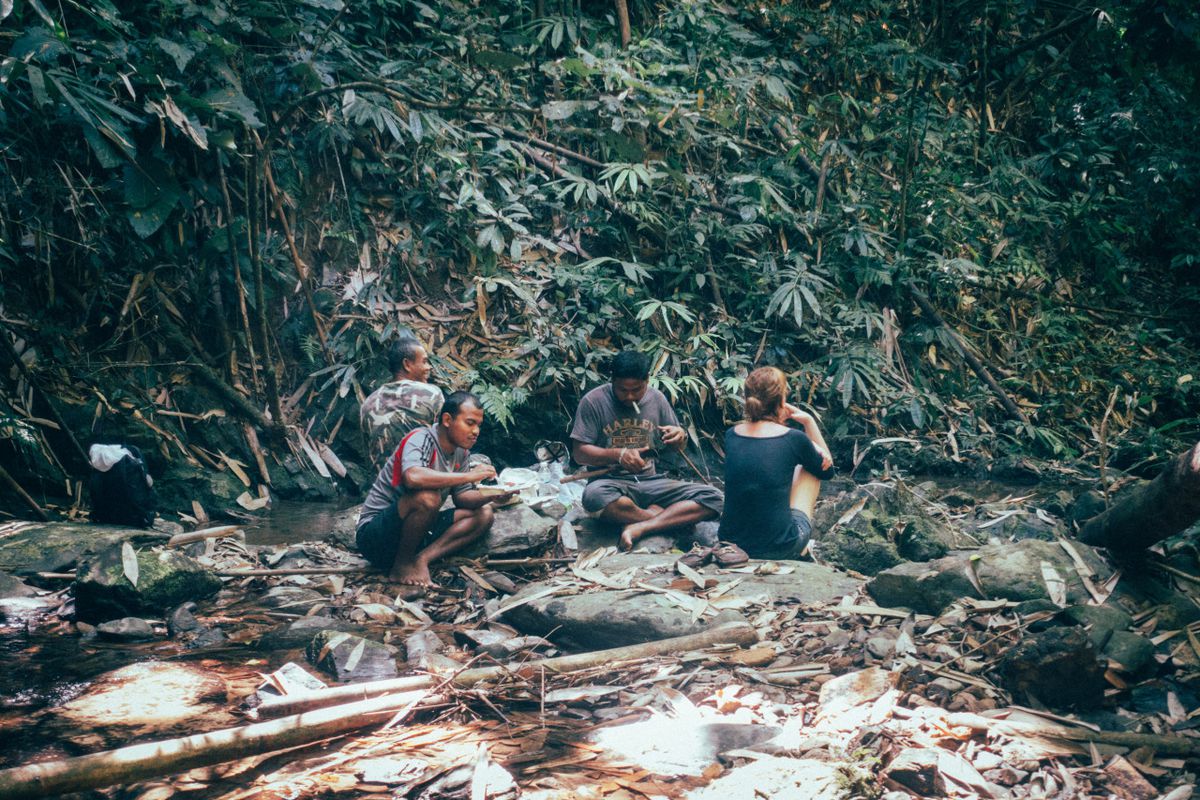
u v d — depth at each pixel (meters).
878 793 2.67
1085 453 7.91
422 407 5.57
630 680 3.51
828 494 6.89
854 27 10.05
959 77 9.90
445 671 3.54
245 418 7.05
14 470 6.05
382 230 7.89
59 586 4.68
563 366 7.50
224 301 7.34
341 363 7.42
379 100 7.55
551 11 8.98
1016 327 9.28
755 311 8.53
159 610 4.39
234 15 7.17
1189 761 2.86
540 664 3.52
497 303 7.98
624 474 5.52
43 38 5.21
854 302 8.46
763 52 9.72
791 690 3.38
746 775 2.73
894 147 9.52
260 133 7.41
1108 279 9.84
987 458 7.67
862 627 3.84
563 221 8.38
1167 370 8.66
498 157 8.05
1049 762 2.83
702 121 8.84
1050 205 9.56
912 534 4.94
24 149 6.61
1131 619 3.75
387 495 4.89
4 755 2.99
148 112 6.18
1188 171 9.88
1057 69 10.55
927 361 8.69
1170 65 6.16
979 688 3.28
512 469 6.16
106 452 5.40
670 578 4.45
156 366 6.95
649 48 8.57
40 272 6.66
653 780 2.79
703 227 8.36
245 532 5.95
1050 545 4.18
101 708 3.37
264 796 2.72
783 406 5.19
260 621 4.34
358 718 3.14
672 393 7.54
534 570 4.91
